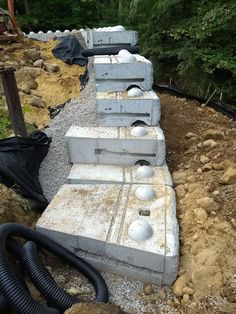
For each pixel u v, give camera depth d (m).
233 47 6.21
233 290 2.10
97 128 3.62
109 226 2.54
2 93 4.40
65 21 11.69
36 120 4.16
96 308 1.93
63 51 5.68
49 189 3.28
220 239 2.42
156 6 6.88
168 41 7.33
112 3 11.63
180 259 2.42
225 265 2.26
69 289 2.32
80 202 2.83
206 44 6.34
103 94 3.91
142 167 3.25
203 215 2.65
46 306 2.07
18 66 5.18
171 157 3.81
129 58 4.03
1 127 3.75
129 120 3.73
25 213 2.77
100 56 4.67
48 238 2.51
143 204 2.78
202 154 3.71
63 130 3.92
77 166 3.44
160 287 2.35
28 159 3.24
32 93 4.66
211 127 4.51
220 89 6.18
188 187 3.05
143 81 4.03
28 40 6.07
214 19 5.73
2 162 2.95
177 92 5.83
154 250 2.28
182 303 2.18
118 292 2.34
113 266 2.44
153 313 2.17
